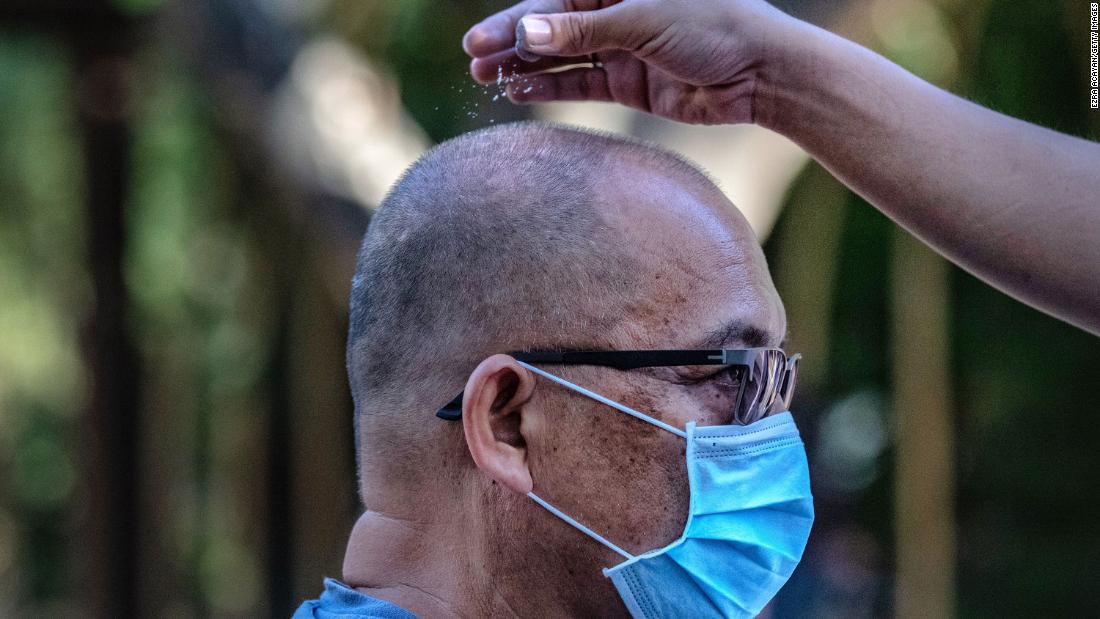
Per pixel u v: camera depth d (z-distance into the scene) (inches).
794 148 344.5
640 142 133.9
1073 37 552.7
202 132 687.1
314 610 127.6
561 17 128.3
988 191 132.5
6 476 1068.5
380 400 130.3
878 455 741.3
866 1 318.3
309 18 456.4
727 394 128.3
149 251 813.2
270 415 753.0
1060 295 133.5
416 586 127.2
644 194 128.0
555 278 125.3
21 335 971.3
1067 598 713.0
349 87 446.6
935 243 135.9
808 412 596.4
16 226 890.1
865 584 721.0
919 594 618.5
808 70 133.6
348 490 744.3
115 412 649.6
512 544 126.0
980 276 136.6
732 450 128.0
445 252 127.6
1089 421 726.5
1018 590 720.3
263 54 445.1
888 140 133.6
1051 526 727.7
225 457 874.8
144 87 592.1
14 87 815.7
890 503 736.3
